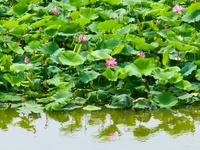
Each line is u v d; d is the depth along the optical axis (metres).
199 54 7.35
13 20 8.88
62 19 8.46
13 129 6.05
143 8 9.37
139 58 6.89
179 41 7.60
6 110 6.54
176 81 6.75
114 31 8.17
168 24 8.57
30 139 5.79
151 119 6.33
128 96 6.64
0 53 7.42
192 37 7.41
